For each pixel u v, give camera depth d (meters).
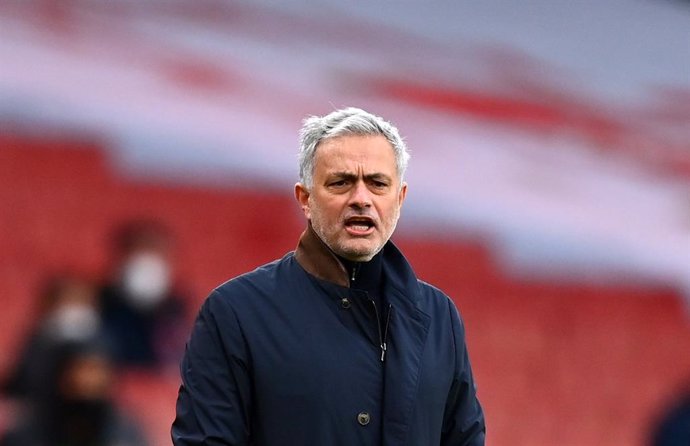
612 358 49.94
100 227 49.97
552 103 73.00
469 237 56.25
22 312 43.00
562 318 52.81
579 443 45.25
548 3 84.75
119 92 58.75
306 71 68.62
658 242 58.66
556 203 60.91
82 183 51.69
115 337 30.12
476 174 62.41
